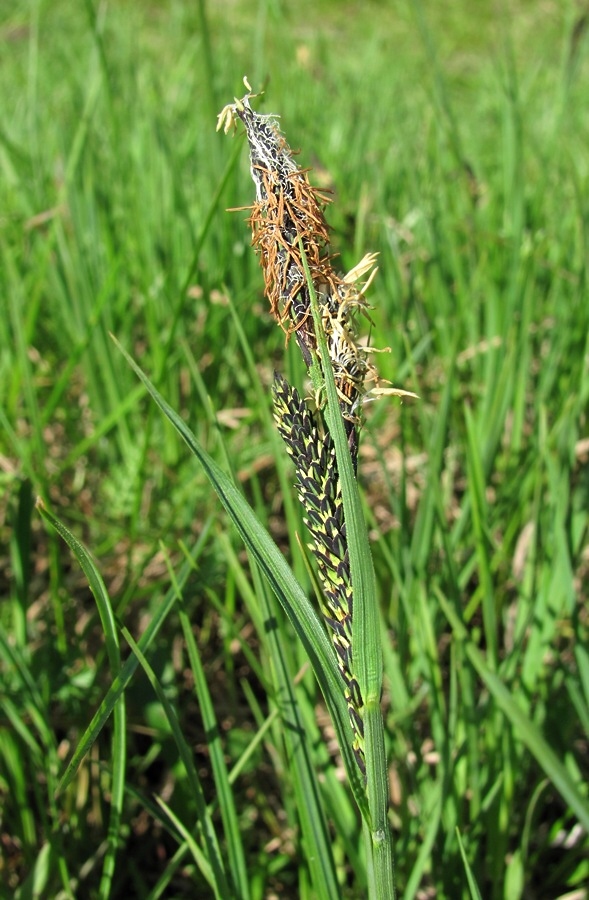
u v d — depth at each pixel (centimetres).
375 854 12
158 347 31
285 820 25
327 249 11
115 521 30
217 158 34
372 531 27
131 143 45
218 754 18
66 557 31
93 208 37
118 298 37
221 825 24
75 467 35
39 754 21
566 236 36
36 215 39
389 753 21
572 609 20
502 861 21
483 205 43
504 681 21
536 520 22
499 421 26
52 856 21
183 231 39
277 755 24
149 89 51
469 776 21
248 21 93
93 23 34
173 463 32
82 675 24
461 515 24
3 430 32
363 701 12
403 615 21
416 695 23
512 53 36
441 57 91
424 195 40
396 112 54
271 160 11
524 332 29
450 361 24
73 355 30
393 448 34
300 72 51
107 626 14
